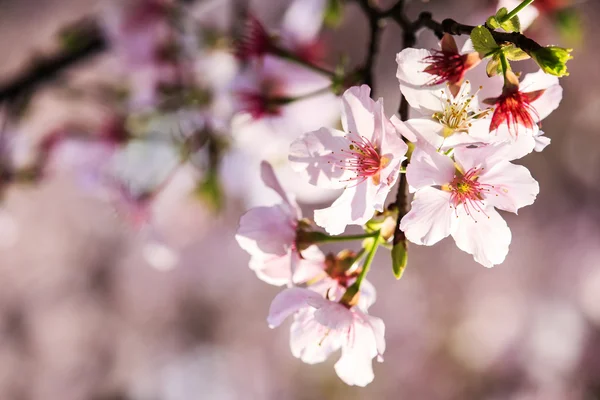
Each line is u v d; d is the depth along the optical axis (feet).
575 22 1.59
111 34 1.63
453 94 1.18
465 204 1.18
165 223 1.72
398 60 1.19
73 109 2.29
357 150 1.20
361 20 3.07
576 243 3.61
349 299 1.22
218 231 3.63
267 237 1.25
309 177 1.21
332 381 3.58
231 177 1.60
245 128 1.53
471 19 1.63
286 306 1.22
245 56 1.49
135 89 1.66
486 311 3.60
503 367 3.50
